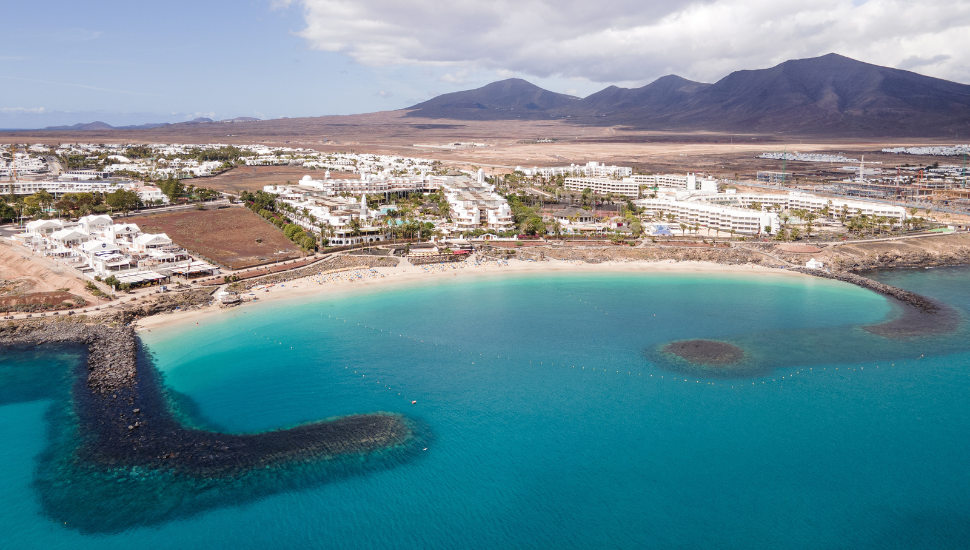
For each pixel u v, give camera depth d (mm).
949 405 160000
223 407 157750
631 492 126562
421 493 125625
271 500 122625
